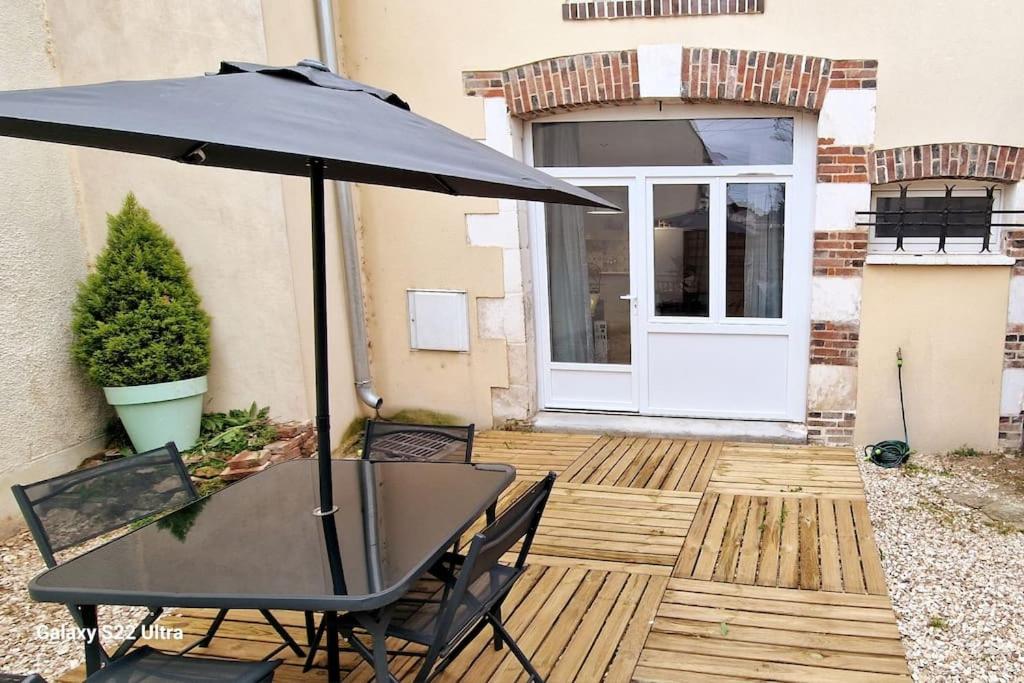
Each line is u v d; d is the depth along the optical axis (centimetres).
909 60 453
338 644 267
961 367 479
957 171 457
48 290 461
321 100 211
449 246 549
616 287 554
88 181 489
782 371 526
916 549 364
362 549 219
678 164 522
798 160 494
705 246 528
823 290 490
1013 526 384
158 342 454
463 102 528
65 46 479
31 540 413
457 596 202
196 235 487
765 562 344
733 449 508
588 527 391
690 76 484
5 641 310
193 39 463
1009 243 462
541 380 582
